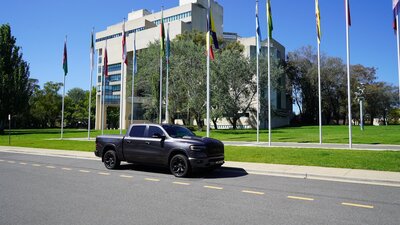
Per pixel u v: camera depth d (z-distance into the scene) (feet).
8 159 55.93
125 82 172.04
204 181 34.01
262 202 24.52
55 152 66.18
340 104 239.91
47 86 326.65
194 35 194.70
